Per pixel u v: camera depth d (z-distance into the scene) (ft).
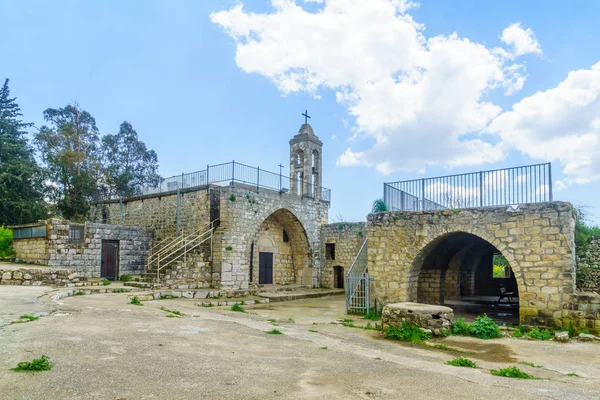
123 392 14.56
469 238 51.03
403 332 31.89
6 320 27.43
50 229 61.05
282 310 51.72
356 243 81.46
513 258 38.73
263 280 79.71
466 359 23.95
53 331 24.77
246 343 25.43
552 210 37.32
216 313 40.22
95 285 58.08
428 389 17.24
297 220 81.87
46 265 60.70
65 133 117.91
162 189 77.10
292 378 17.87
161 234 74.38
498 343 31.14
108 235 68.23
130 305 40.55
